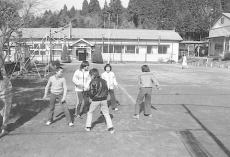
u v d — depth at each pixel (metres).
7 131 6.96
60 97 7.54
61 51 47.28
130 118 8.47
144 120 8.26
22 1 11.55
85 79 8.41
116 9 102.50
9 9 11.25
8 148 5.88
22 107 9.77
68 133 6.91
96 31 53.03
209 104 10.93
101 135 6.79
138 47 50.88
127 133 6.96
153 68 34.81
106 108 7.05
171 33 54.50
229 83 18.61
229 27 48.44
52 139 6.46
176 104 10.83
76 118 8.38
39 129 7.22
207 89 15.46
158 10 81.38
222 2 80.06
